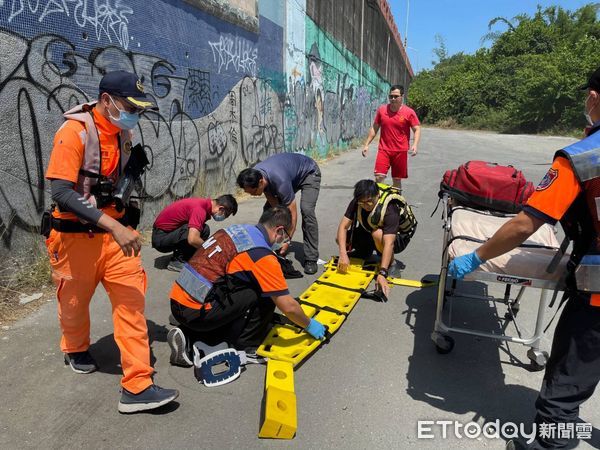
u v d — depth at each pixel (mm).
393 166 7027
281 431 2416
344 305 3885
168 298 4020
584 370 2047
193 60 6488
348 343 3395
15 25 3824
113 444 2352
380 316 3822
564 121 27547
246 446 2375
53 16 4172
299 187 4820
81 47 4504
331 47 15016
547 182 1956
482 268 2506
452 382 2975
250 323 3109
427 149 17359
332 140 16172
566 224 2068
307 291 4117
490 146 19500
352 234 4656
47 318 3531
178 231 4453
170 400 2553
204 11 6703
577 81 26656
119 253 2570
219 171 7500
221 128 7469
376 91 25688
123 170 2607
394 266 4816
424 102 41062
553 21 38750
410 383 2947
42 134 4129
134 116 2432
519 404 2787
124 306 2561
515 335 3576
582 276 1957
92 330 3418
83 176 2426
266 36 9195
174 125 6113
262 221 3078
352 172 11344
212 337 3195
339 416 2621
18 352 3092
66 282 2639
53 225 2512
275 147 10141
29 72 3973
